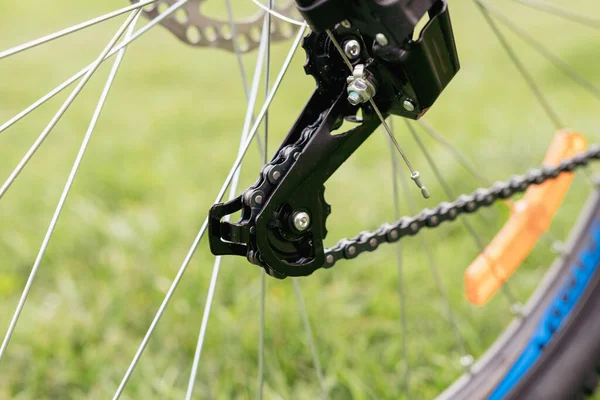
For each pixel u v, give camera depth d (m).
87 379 1.75
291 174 0.82
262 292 1.14
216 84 5.18
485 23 6.08
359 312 2.01
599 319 1.35
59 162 3.35
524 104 3.91
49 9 7.94
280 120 3.98
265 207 0.81
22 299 0.80
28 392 1.70
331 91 0.90
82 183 3.01
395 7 0.74
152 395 1.66
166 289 2.08
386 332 1.91
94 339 1.91
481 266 1.31
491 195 1.29
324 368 1.76
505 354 1.41
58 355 1.83
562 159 1.40
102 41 6.53
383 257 2.28
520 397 1.30
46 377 1.75
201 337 0.96
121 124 4.10
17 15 7.65
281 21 1.24
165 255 2.32
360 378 1.68
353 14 0.75
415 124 3.57
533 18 6.07
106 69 5.52
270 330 1.87
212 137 3.83
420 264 2.20
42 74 5.37
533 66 4.74
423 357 1.79
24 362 1.81
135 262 2.27
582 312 1.37
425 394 1.63
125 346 1.88
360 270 2.22
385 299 2.02
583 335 1.34
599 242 1.43
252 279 2.16
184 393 1.67
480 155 3.08
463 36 5.86
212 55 6.09
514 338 1.44
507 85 4.41
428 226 1.21
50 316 2.00
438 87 0.83
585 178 2.71
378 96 0.86
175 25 1.13
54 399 1.72
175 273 2.17
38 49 6.26
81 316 1.98
